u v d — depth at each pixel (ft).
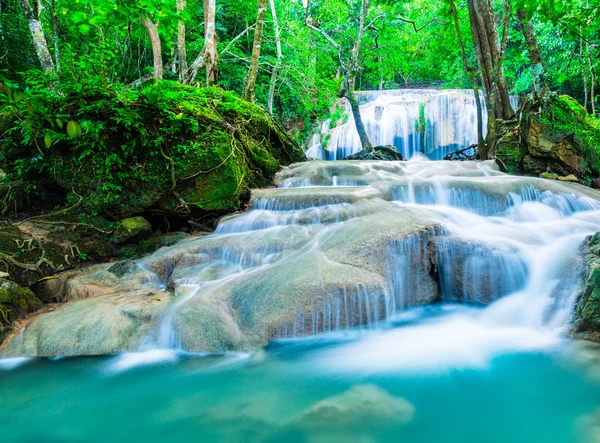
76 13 21.21
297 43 47.47
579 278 12.94
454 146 49.93
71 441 8.54
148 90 21.20
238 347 12.02
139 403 9.84
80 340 12.36
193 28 47.21
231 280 14.82
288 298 13.05
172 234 20.68
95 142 19.63
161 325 12.66
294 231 18.19
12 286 13.94
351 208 19.72
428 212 18.57
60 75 20.62
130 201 20.56
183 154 21.18
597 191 24.44
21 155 20.79
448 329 13.75
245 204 23.53
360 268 14.32
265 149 28.96
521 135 29.48
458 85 72.13
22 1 24.62
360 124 39.27
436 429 8.53
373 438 8.29
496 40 33.01
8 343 12.51
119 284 15.99
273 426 8.80
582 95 53.78
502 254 15.10
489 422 8.69
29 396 10.21
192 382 10.71
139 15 21.45
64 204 20.72
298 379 10.74
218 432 8.66
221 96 27.53
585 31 22.44
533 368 10.77
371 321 13.75
